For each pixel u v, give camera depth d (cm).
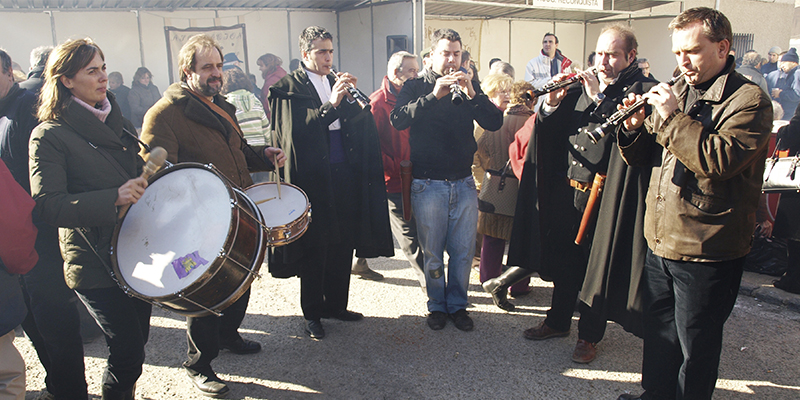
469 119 352
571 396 282
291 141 329
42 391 293
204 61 270
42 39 729
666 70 1059
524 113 386
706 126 209
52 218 204
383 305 402
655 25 1063
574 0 884
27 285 247
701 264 217
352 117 348
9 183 199
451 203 358
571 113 316
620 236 286
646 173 272
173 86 272
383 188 365
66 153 216
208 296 213
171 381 302
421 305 402
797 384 287
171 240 217
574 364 314
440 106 347
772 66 1186
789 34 1570
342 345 341
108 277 225
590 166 300
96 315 229
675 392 244
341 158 354
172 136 263
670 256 224
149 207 228
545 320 342
